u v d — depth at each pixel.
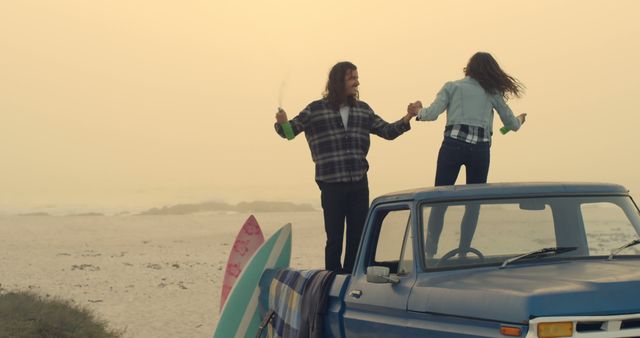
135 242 99.88
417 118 8.23
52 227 141.25
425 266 5.50
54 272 55.09
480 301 4.64
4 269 57.22
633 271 4.88
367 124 9.01
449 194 5.72
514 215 5.69
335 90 8.81
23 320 18.12
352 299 6.16
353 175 8.86
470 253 5.57
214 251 81.44
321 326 6.59
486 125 7.93
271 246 9.38
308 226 146.62
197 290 43.44
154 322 31.34
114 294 41.53
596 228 5.72
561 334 4.25
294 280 7.55
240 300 9.29
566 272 4.96
